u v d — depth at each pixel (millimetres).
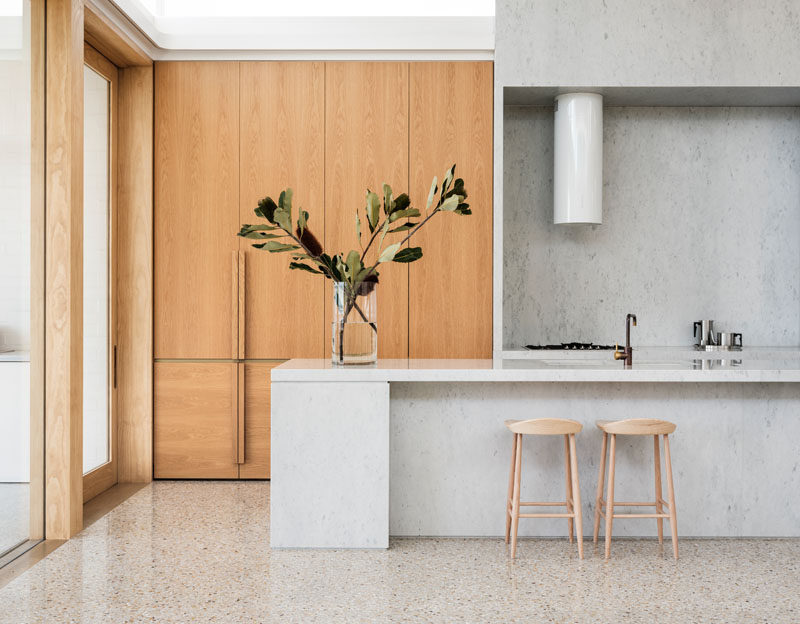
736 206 5277
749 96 4938
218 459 4855
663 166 5285
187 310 4836
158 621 2662
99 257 4578
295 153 4832
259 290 4836
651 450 3656
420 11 5188
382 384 3455
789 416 3662
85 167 4391
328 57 4812
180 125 4824
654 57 4680
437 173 4832
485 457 3646
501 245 4789
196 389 4840
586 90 4781
